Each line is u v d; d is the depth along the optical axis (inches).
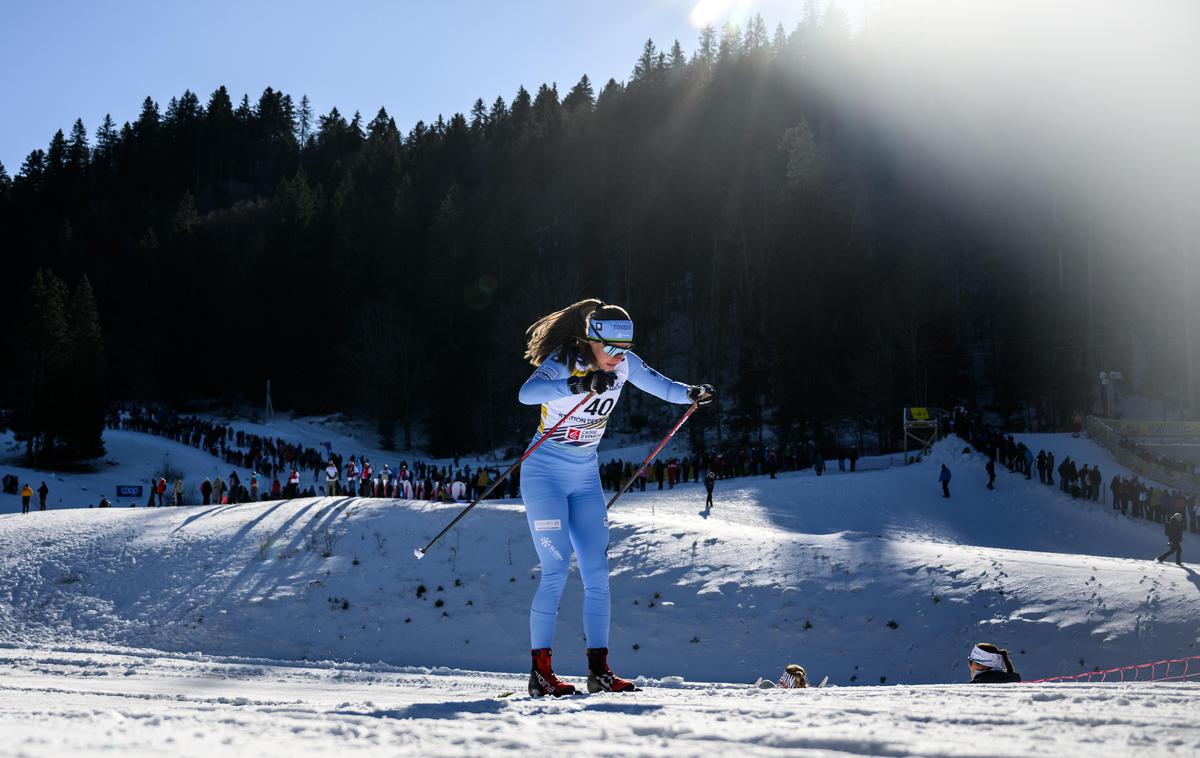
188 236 3959.2
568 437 169.9
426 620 789.2
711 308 3159.5
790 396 2529.5
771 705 118.8
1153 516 1299.2
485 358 3088.1
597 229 3410.4
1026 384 2780.5
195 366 3612.2
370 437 3176.7
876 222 3481.8
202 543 954.1
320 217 3811.5
